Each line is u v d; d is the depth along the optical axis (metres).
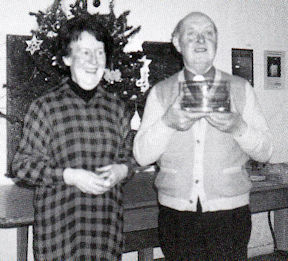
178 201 1.26
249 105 1.29
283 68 3.14
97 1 2.49
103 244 1.26
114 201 1.30
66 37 1.27
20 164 1.22
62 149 1.22
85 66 1.24
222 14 2.92
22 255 2.18
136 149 1.31
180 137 1.27
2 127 2.31
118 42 1.82
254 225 3.05
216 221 1.24
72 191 1.23
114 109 1.34
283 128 3.13
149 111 1.33
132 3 2.62
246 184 1.29
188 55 1.27
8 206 1.71
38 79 2.26
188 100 1.13
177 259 1.28
